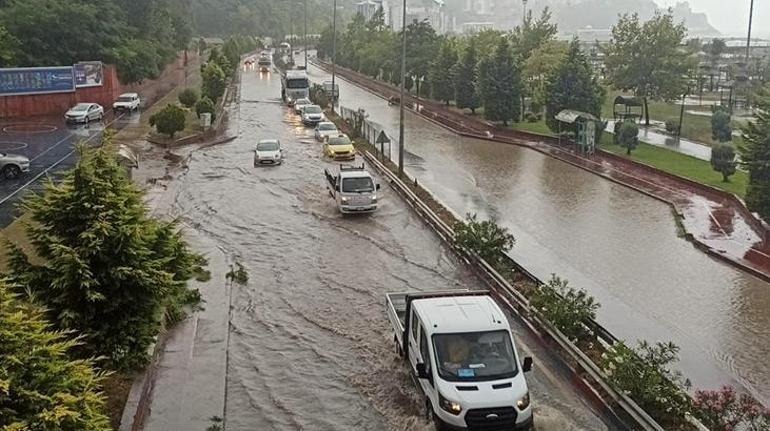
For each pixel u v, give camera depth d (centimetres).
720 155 3064
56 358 755
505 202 2803
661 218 2567
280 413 1202
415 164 3572
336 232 2344
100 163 1170
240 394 1261
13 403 686
